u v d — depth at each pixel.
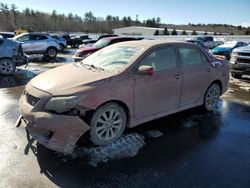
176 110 4.85
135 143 4.04
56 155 3.66
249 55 9.10
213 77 5.49
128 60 4.20
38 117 3.44
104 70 4.14
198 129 4.70
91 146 3.88
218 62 5.68
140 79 4.10
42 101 3.50
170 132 4.53
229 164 3.55
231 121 5.14
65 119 3.38
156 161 3.58
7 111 5.50
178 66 4.77
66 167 3.39
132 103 4.06
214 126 4.86
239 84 8.95
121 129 4.05
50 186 3.03
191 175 3.29
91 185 3.07
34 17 76.62
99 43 13.20
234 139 4.33
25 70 11.41
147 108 4.30
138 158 3.65
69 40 30.38
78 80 3.74
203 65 5.28
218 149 3.97
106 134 3.88
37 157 3.61
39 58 17.62
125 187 3.04
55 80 3.82
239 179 3.23
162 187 3.05
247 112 5.75
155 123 4.89
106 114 3.83
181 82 4.77
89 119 3.67
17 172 3.27
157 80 4.34
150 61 4.34
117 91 3.82
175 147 4.00
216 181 3.18
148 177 3.23
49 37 18.14
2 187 2.98
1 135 4.27
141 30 69.25
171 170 3.39
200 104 5.38
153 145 4.04
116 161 3.55
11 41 10.18
